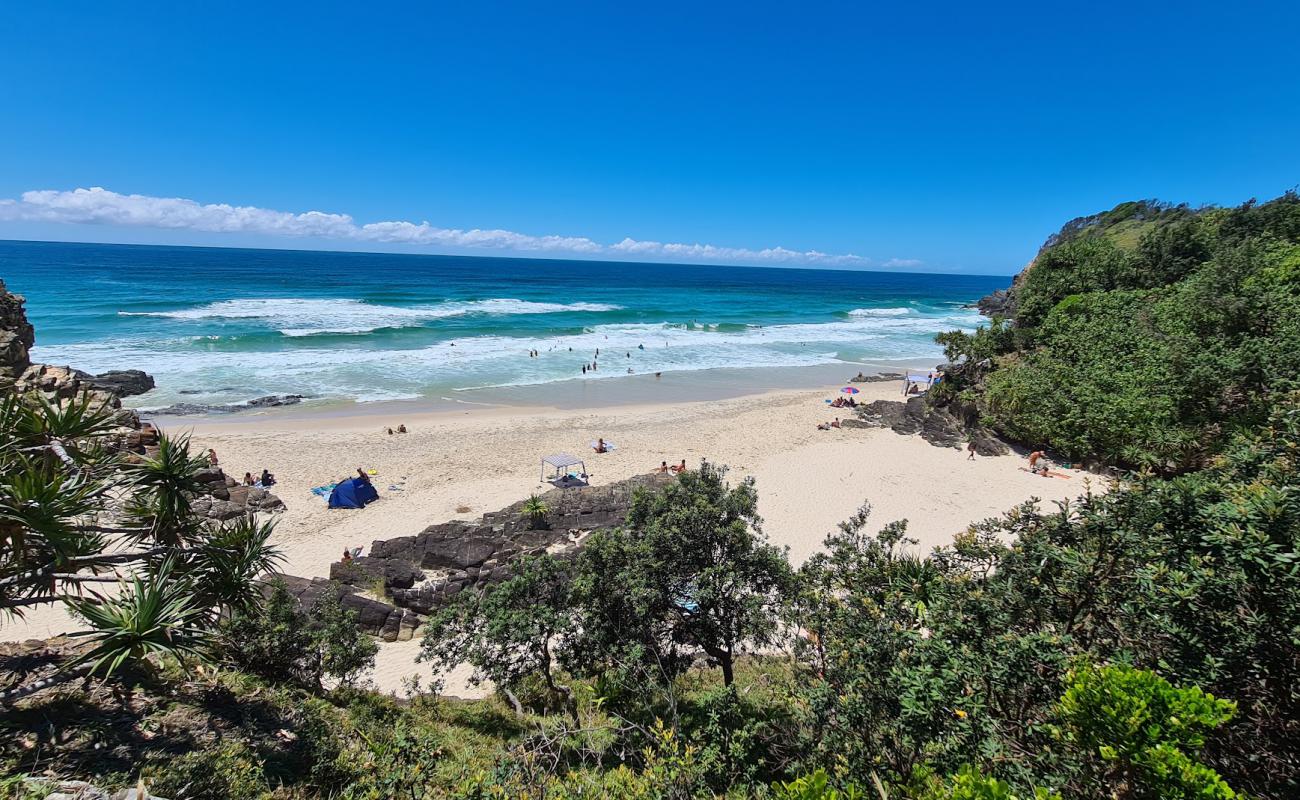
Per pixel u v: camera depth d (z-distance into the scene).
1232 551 5.10
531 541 18.75
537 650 10.45
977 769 4.19
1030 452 27.73
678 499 10.61
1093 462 25.41
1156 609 5.38
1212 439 21.78
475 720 10.98
